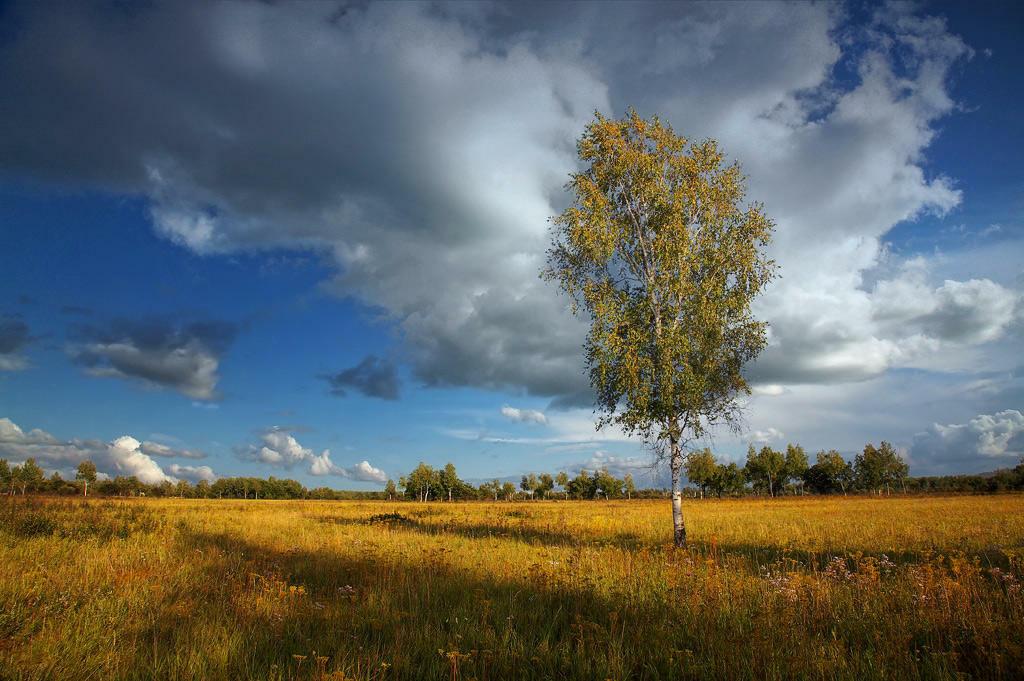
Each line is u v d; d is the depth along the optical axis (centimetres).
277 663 548
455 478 11888
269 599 806
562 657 568
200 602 788
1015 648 518
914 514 3086
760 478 10462
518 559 1258
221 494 13575
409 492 11700
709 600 727
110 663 529
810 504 5406
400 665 542
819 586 791
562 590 860
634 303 1992
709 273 1994
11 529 1505
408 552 1383
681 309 1958
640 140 2089
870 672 511
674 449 1873
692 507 5291
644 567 1066
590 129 2128
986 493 7950
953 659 538
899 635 591
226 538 1683
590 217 2016
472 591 873
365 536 1900
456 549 1514
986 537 1753
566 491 12781
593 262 2067
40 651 537
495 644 595
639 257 2091
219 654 560
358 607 769
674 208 1955
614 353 1908
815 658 517
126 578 889
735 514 3506
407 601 816
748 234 2022
